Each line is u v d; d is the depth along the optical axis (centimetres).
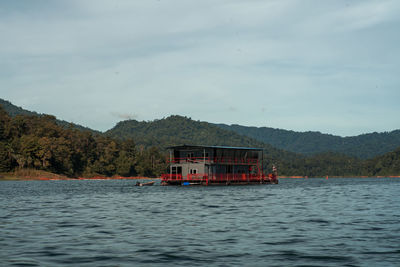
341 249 1883
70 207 3900
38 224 2683
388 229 2461
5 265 1591
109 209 3675
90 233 2309
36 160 17862
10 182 13875
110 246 1948
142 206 3962
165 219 2931
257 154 9981
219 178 9038
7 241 2073
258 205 4072
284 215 3186
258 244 1998
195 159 8912
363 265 1594
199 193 6184
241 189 7506
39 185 10681
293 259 1692
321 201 4638
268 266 1581
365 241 2073
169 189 7594
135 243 2020
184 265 1594
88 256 1744
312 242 2050
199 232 2345
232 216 3112
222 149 9106
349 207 3878
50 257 1727
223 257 1725
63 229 2459
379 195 5888
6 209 3722
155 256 1742
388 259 1689
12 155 17300
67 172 19600
